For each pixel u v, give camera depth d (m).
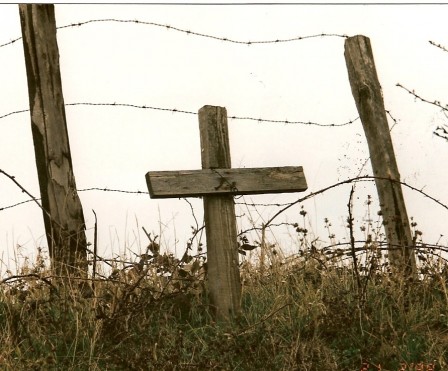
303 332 4.99
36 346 4.84
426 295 5.32
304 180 5.36
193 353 4.73
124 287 5.08
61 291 5.12
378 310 5.14
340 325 4.95
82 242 5.53
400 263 5.58
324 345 4.90
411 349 4.84
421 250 5.56
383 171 5.84
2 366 4.60
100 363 4.76
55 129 5.62
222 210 5.27
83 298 5.05
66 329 4.89
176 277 5.27
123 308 4.95
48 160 5.58
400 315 5.07
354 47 6.07
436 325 5.07
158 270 5.22
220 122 5.35
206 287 5.28
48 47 5.68
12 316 4.94
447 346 4.88
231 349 4.80
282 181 5.34
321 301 5.05
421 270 5.44
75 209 5.57
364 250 5.44
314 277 5.36
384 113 5.96
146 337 4.86
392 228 5.75
